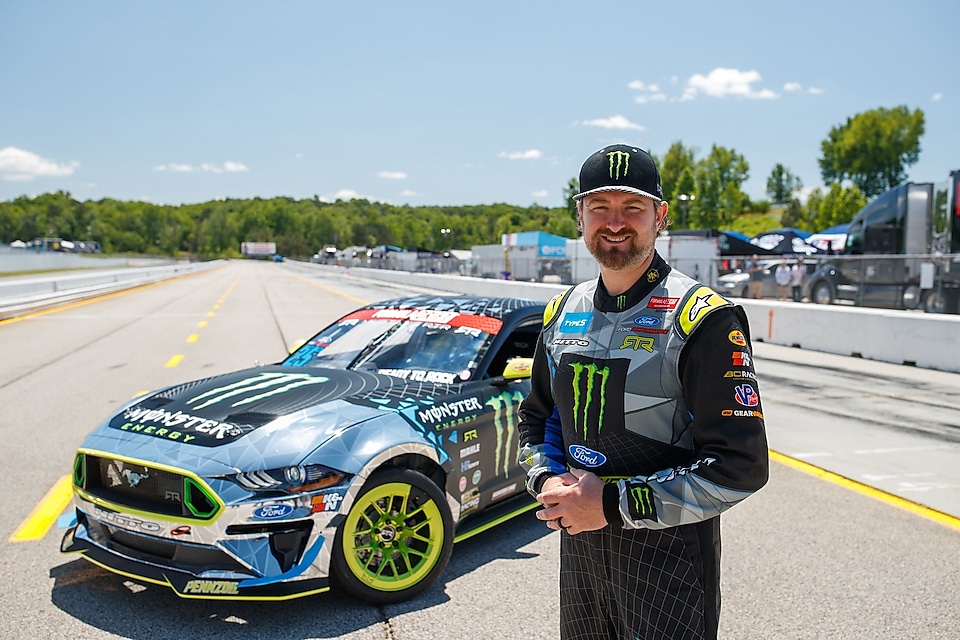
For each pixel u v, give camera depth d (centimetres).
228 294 2895
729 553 374
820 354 1150
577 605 174
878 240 1784
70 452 550
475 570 345
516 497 392
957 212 1563
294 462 280
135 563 287
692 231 3173
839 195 6938
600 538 166
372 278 5066
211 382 361
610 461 160
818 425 657
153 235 17538
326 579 282
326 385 347
